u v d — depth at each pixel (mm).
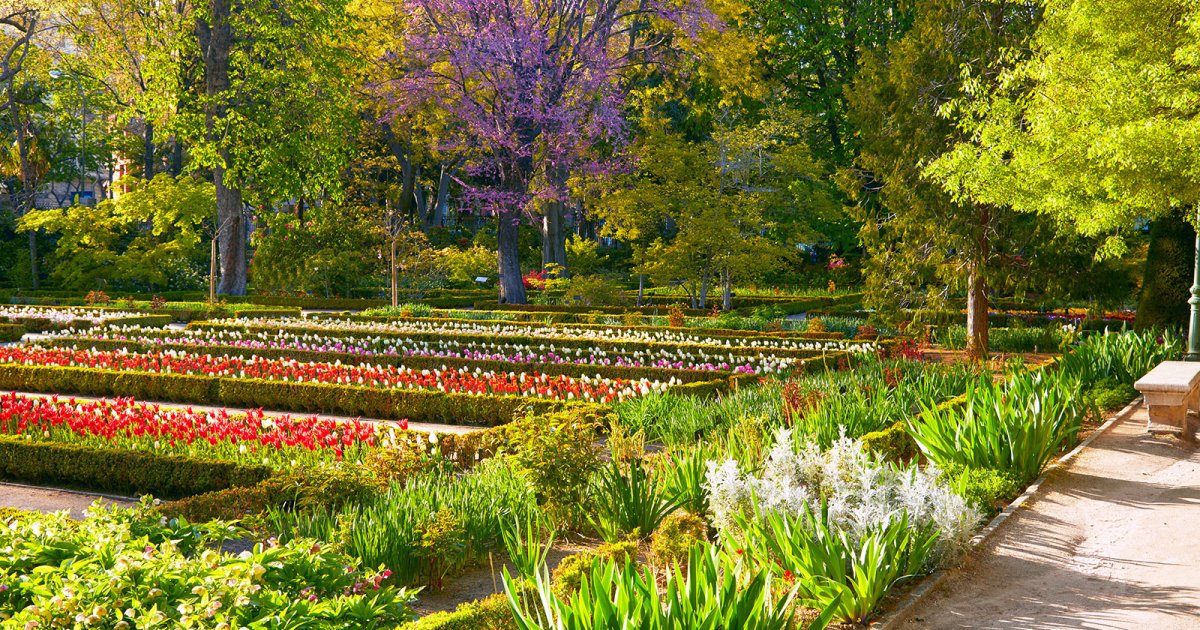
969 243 18828
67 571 4352
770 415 10469
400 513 6520
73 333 22734
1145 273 18906
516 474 7586
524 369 16812
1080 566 6227
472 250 43375
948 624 5309
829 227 41719
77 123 47781
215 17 35031
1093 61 11562
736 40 36906
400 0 37250
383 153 49031
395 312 28656
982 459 8305
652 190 31812
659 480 7562
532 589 5422
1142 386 10180
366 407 13758
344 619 4520
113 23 36562
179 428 9922
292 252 38000
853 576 5613
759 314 27391
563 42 34531
